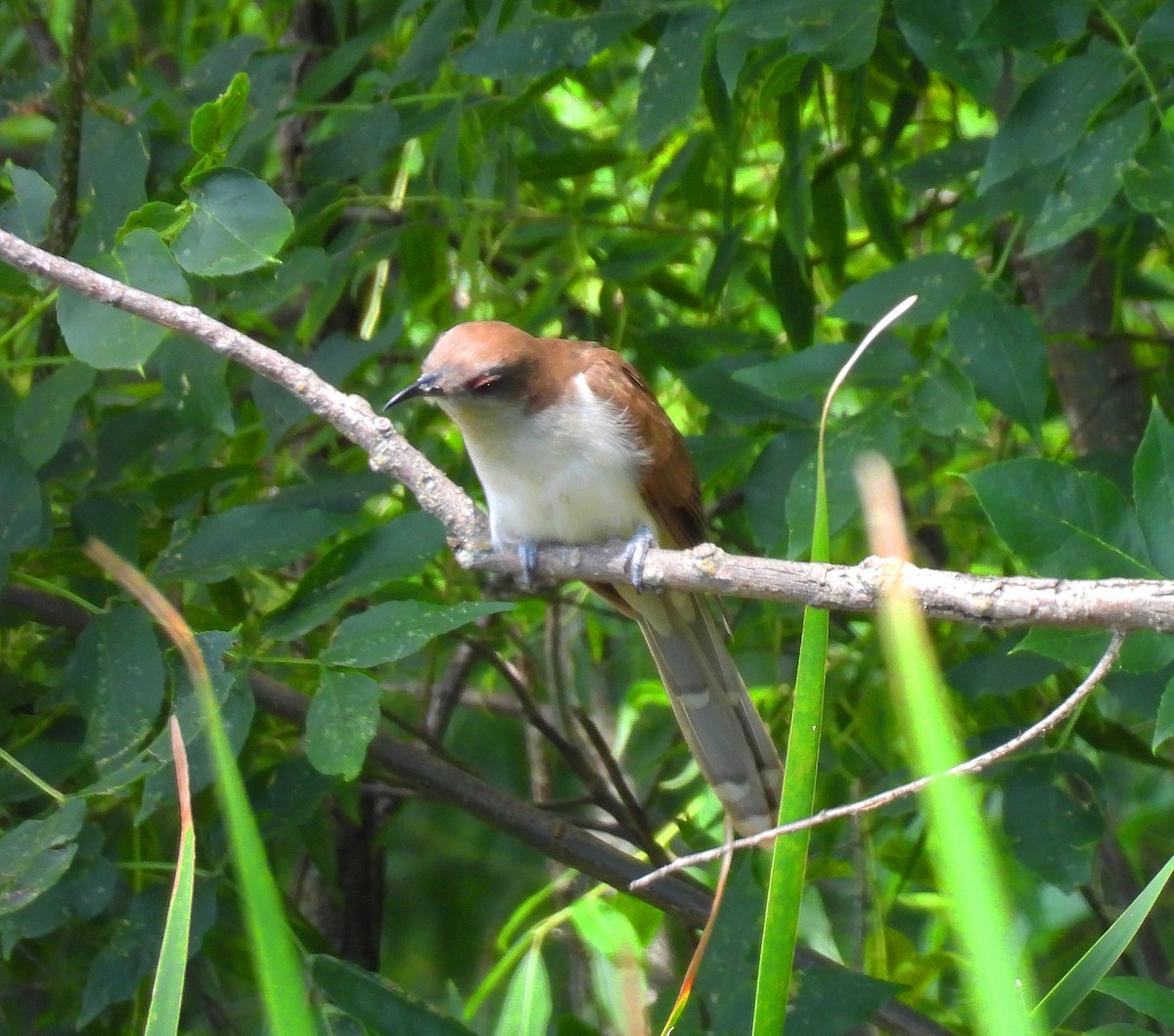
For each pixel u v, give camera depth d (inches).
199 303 380.2
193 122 259.4
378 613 272.7
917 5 303.4
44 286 317.1
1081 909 454.6
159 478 352.5
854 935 400.5
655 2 345.1
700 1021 327.9
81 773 331.6
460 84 415.5
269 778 339.3
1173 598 227.1
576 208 441.1
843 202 443.8
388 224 458.9
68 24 502.9
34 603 329.4
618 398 369.4
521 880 545.6
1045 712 396.8
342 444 449.4
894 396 316.5
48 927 278.4
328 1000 275.7
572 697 511.2
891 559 152.6
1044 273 435.2
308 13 497.4
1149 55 288.0
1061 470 245.3
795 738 168.6
